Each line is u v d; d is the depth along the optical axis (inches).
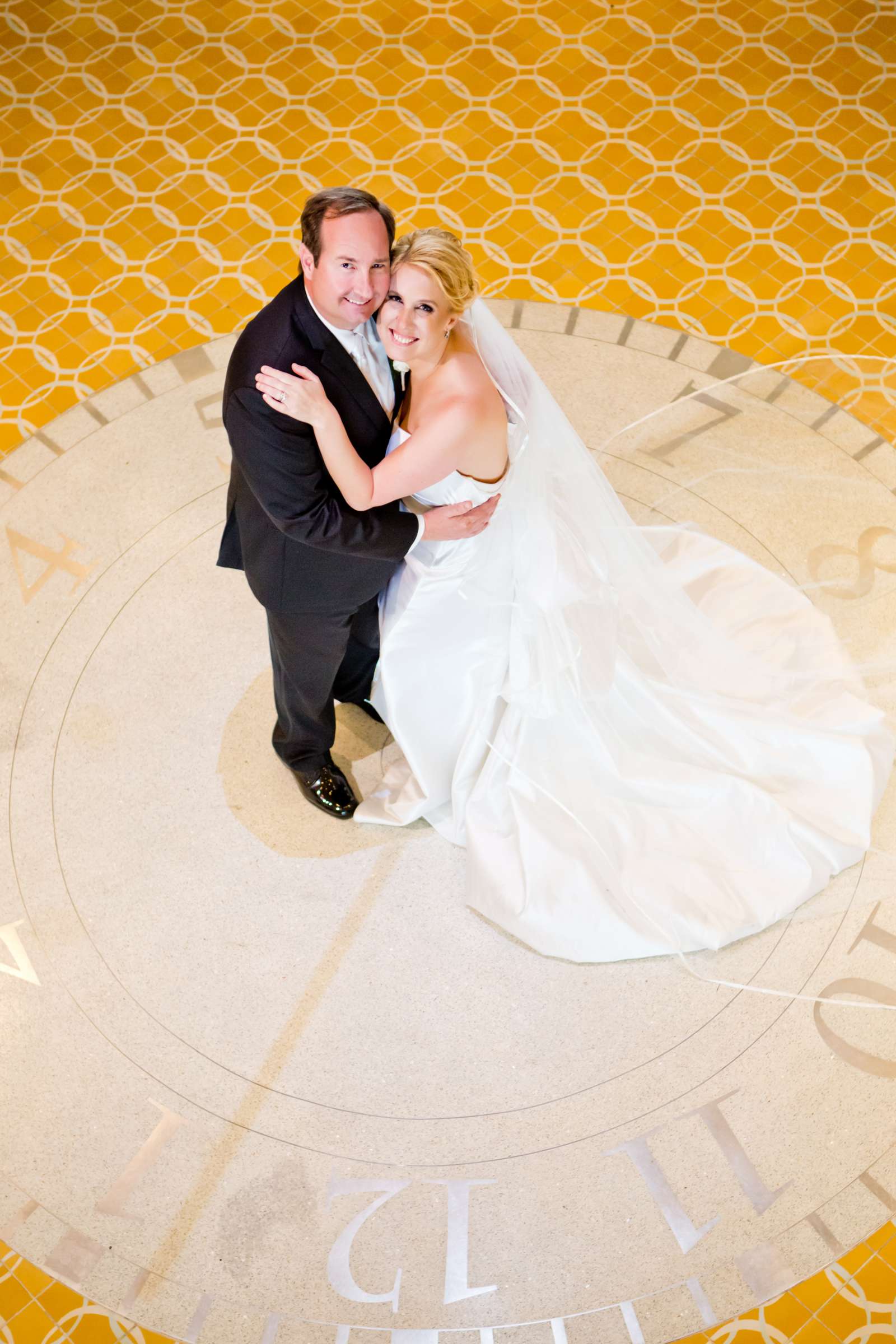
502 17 189.9
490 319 91.8
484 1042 111.3
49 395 157.0
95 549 143.2
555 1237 102.0
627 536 109.6
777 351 157.2
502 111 180.4
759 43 185.2
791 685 124.4
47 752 129.6
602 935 112.7
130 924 118.9
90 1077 110.7
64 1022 113.5
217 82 185.6
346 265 83.2
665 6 189.9
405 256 84.5
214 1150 107.0
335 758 129.6
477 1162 105.7
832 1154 105.0
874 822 121.6
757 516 142.8
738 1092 108.0
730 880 115.0
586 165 174.7
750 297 161.9
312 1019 113.2
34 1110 109.3
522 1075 109.7
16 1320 103.8
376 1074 110.2
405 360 90.1
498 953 116.0
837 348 157.1
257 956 116.9
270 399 86.0
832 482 145.1
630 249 166.7
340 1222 103.3
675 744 120.1
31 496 147.4
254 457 89.5
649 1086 108.7
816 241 166.6
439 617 110.0
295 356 88.4
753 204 170.2
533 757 117.3
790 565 139.3
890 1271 103.0
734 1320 101.9
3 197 175.9
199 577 141.0
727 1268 100.3
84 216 173.3
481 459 95.3
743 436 149.0
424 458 91.9
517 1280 100.4
